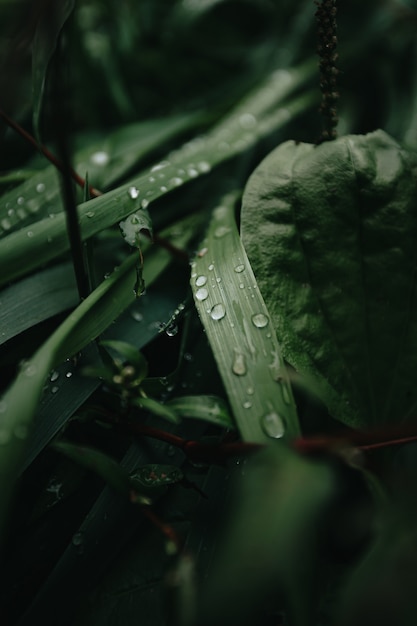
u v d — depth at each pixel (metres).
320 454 0.14
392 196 0.17
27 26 0.19
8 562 0.15
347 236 0.17
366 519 0.16
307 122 0.27
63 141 0.14
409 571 0.12
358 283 0.17
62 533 0.16
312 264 0.17
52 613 0.15
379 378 0.16
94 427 0.17
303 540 0.13
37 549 0.16
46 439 0.16
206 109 0.27
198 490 0.16
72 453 0.14
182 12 0.30
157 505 0.16
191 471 0.17
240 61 0.31
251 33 0.33
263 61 0.29
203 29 0.32
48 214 0.19
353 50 0.28
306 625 0.13
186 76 0.31
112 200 0.18
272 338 0.15
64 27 0.16
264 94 0.26
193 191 0.24
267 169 0.18
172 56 0.30
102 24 0.30
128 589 0.15
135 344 0.18
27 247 0.17
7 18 0.25
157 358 0.19
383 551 0.12
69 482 0.16
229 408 0.15
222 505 0.15
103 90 0.28
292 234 0.17
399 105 0.26
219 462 0.15
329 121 0.18
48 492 0.16
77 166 0.23
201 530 0.15
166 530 0.14
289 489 0.11
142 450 0.16
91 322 0.16
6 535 0.16
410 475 0.15
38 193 0.20
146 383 0.16
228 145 0.23
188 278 0.20
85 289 0.16
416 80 0.26
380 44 0.29
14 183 0.21
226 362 0.15
